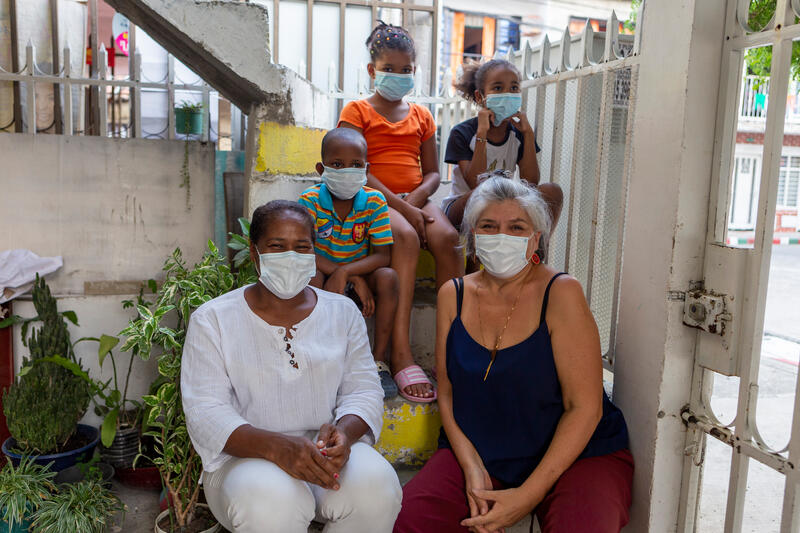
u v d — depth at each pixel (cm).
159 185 348
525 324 222
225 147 475
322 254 278
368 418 209
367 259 270
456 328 231
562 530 194
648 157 224
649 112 223
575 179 300
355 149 258
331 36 523
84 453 285
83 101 445
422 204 312
